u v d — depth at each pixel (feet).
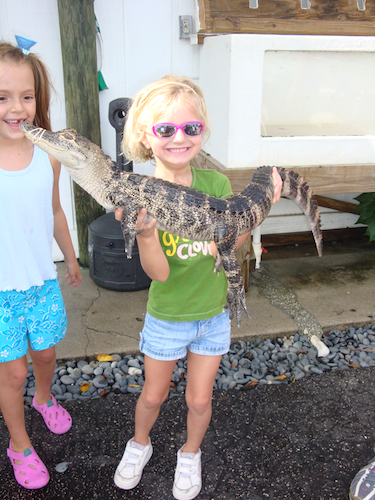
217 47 7.16
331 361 6.50
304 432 5.17
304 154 7.26
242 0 7.04
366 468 4.44
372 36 7.18
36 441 5.01
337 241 10.73
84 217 8.63
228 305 4.05
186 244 4.04
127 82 8.60
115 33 8.23
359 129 7.75
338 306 7.70
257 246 8.05
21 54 3.93
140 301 7.80
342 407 5.55
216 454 4.86
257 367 6.27
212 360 4.25
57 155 3.61
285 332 7.00
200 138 3.83
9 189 4.04
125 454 4.50
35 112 4.28
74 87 7.81
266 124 7.40
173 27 8.43
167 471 4.67
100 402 5.58
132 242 3.70
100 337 6.75
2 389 4.26
